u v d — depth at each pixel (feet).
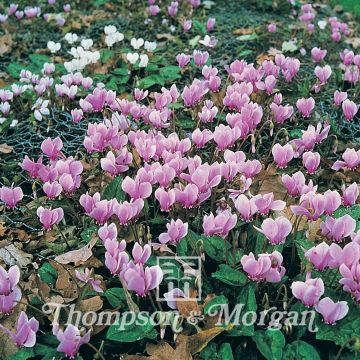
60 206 1.99
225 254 1.61
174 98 2.18
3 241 1.92
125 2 4.03
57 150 1.89
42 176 1.75
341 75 2.87
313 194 1.52
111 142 1.90
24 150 2.48
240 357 1.45
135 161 2.07
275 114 2.16
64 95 2.67
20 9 4.04
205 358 1.41
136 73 3.05
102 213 1.60
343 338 1.40
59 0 4.11
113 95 2.21
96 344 1.52
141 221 1.92
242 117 1.96
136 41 3.01
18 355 1.43
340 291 1.50
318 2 4.35
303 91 2.71
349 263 1.36
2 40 3.53
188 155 2.12
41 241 1.91
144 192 1.62
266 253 1.55
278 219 1.44
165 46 3.42
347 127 2.53
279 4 3.94
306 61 3.22
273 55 3.24
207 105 2.19
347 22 3.99
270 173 2.04
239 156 1.76
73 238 1.89
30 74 2.77
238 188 1.90
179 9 3.91
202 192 1.64
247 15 3.85
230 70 2.46
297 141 1.96
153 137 1.86
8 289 1.44
